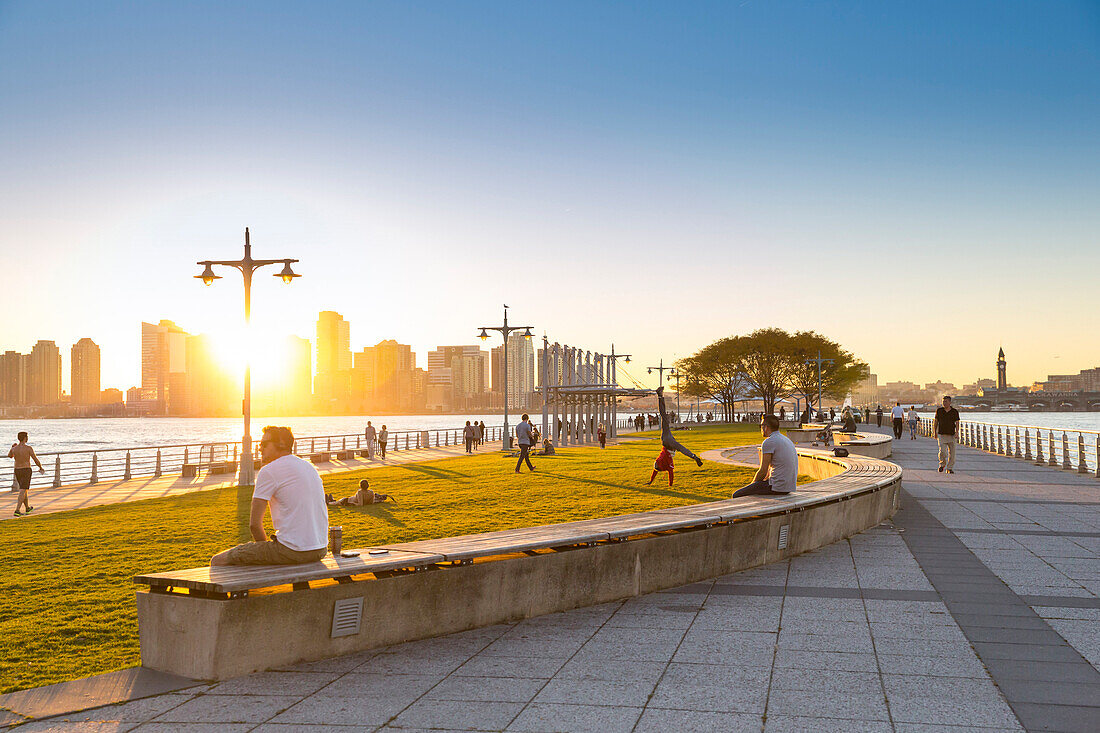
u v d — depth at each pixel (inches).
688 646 248.2
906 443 1456.7
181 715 193.5
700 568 346.3
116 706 200.1
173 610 226.8
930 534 457.1
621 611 295.7
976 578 341.4
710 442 1781.5
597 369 2091.5
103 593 355.9
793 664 228.4
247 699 204.2
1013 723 183.0
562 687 211.3
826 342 3385.8
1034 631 259.6
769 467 442.9
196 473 1256.8
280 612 230.7
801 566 376.2
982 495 633.6
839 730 179.6
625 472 953.5
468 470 1087.6
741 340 3481.8
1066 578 339.0
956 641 249.3
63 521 653.9
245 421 995.9
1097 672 218.8
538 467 1092.5
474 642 256.2
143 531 559.5
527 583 287.3
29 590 364.5
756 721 185.5
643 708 194.9
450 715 191.5
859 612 287.3
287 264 978.1
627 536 318.3
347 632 243.4
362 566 242.8
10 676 236.1
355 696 205.8
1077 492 650.8
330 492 804.6
